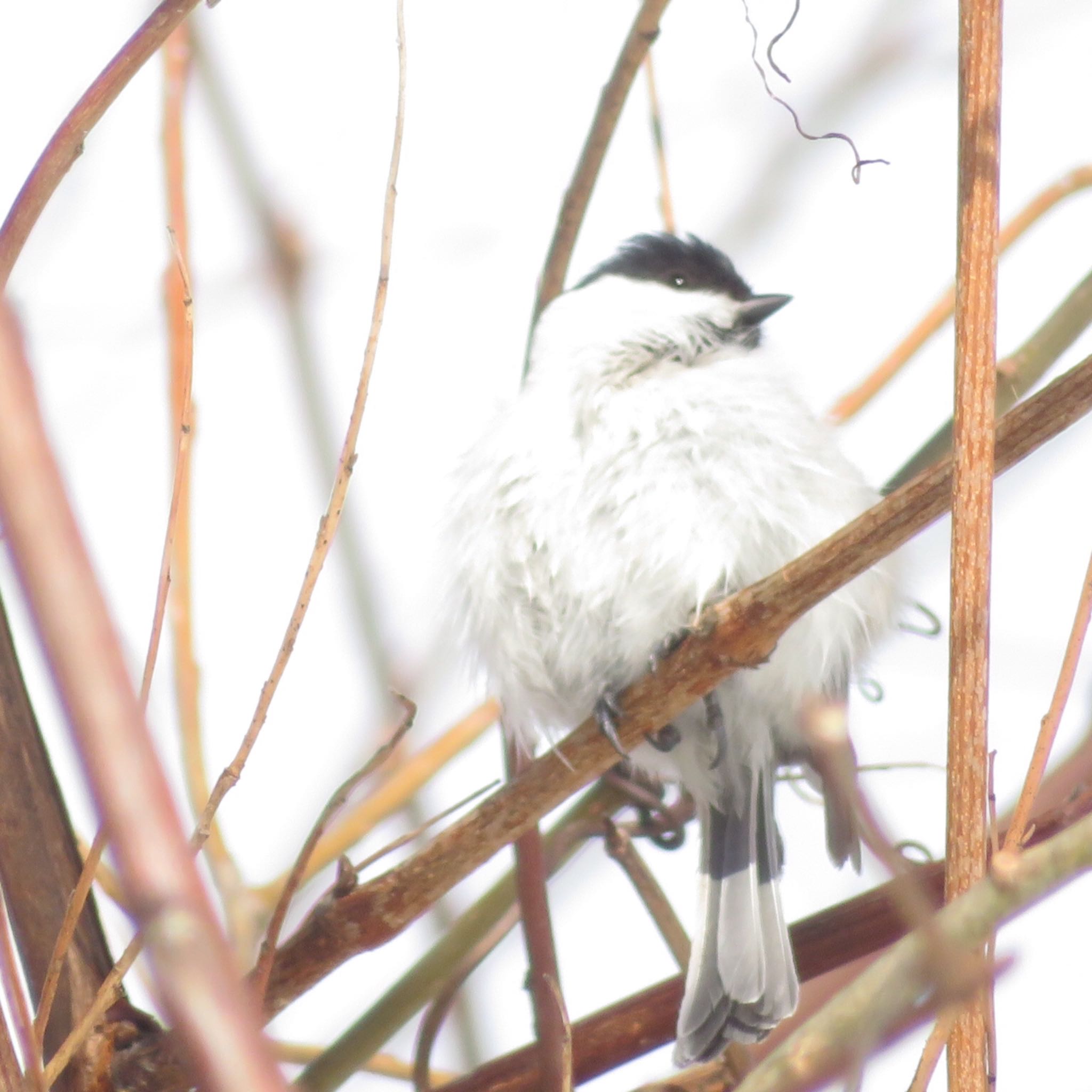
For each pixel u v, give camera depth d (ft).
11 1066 11.96
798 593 14.71
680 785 21.80
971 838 10.96
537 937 16.01
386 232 13.07
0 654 15.85
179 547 17.75
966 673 11.23
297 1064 18.89
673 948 19.01
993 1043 10.40
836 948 16.84
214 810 12.54
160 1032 15.79
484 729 20.75
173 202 17.67
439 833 15.71
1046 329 20.17
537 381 21.52
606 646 20.31
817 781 20.33
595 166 19.58
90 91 12.16
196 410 17.85
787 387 21.30
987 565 11.37
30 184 12.06
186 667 17.78
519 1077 16.21
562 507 20.35
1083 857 8.53
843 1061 8.50
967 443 11.55
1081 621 11.18
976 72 11.98
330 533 12.94
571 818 19.40
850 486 20.58
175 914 5.30
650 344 21.79
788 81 15.83
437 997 17.53
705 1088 17.12
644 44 18.88
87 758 5.32
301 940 15.64
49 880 15.60
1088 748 17.69
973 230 11.80
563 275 20.18
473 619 21.09
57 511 5.52
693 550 19.58
